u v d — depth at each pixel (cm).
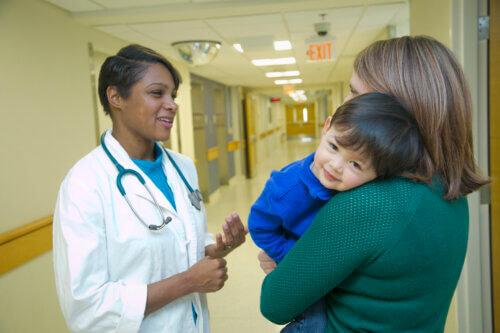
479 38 178
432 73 67
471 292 188
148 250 102
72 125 274
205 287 102
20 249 213
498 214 183
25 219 222
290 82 880
